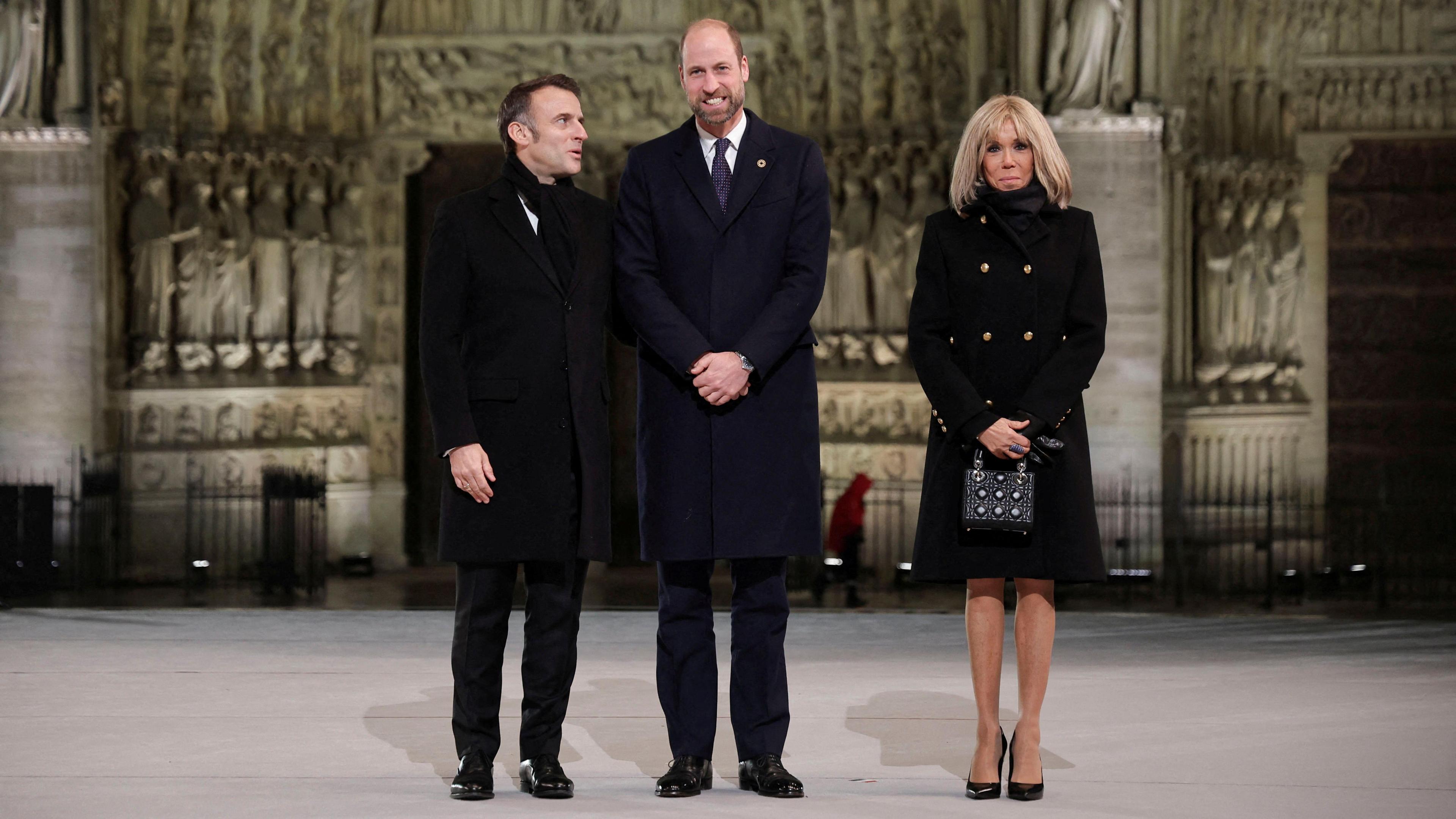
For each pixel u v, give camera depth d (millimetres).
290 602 38812
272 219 47406
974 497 13469
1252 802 13188
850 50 47812
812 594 42062
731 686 14250
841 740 16547
